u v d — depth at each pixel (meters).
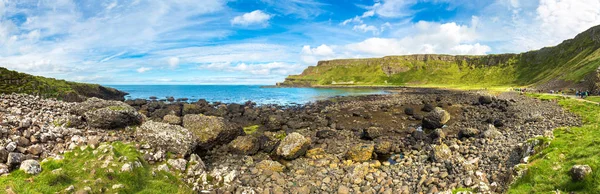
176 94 102.81
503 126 28.44
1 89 32.84
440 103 53.53
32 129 15.17
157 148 16.81
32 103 22.36
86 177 11.46
